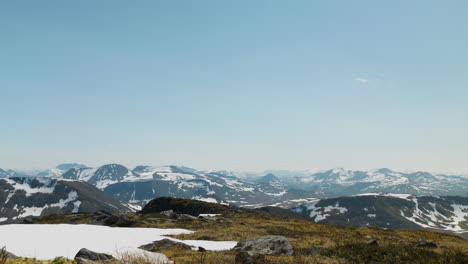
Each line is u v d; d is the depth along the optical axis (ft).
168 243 99.86
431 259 54.34
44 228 107.04
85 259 45.39
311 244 107.76
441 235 177.47
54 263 44.47
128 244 95.45
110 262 39.37
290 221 245.24
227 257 64.85
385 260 55.26
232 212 349.20
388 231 187.11
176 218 254.06
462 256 53.52
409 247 60.80
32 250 75.31
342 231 169.68
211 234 144.05
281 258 57.62
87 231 109.91
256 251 73.82
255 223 207.00
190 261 57.72
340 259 57.98
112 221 240.12
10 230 96.94
